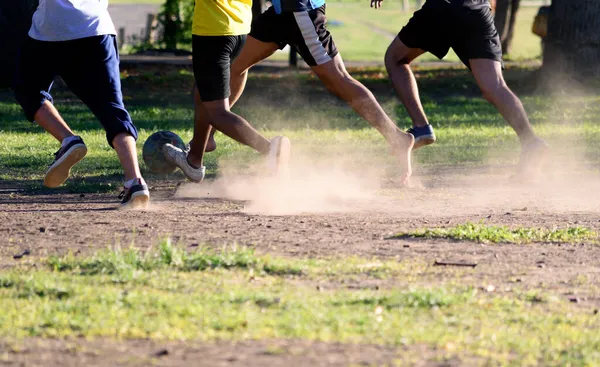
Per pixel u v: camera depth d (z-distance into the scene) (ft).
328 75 66.80
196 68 62.18
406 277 42.14
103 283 39.47
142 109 162.30
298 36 65.46
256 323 32.96
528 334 32.96
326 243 50.26
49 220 57.26
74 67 59.11
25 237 51.47
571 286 41.39
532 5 615.57
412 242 51.24
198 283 39.65
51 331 32.04
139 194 60.90
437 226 56.75
